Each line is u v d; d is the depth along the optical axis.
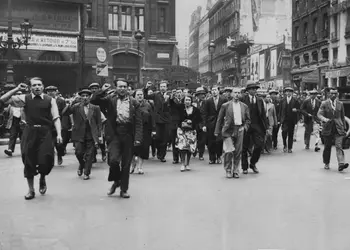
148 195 8.68
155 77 37.19
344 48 42.47
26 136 8.34
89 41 44.84
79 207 7.72
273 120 15.43
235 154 10.70
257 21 70.06
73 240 5.89
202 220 6.85
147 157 11.42
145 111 11.26
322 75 45.62
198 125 12.47
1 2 36.59
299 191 9.02
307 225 6.58
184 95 13.12
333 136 11.84
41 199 8.38
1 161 13.44
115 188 8.72
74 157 14.56
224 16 89.62
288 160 13.86
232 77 80.12
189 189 9.27
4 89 21.02
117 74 46.59
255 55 64.19
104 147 13.71
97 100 8.20
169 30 47.62
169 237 6.01
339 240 5.88
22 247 5.61
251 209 7.52
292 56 54.12
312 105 16.64
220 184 9.82
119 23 46.53
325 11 46.19
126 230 6.34
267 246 5.64
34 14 37.31
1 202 8.12
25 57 41.50
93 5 45.06
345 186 9.56
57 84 42.19
